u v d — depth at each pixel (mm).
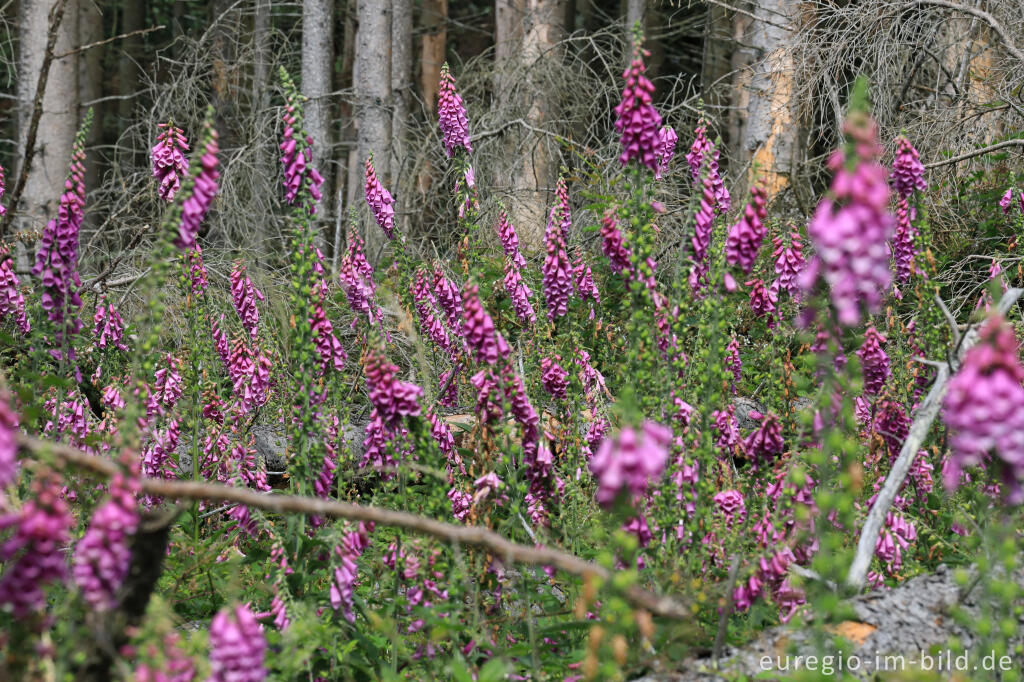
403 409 3512
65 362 4105
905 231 5004
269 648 3285
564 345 4617
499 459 3898
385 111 13195
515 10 15102
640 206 3775
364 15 13117
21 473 3506
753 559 3494
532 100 13672
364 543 3684
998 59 12117
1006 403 2139
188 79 14977
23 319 4652
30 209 11547
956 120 10148
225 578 4090
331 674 3471
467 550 3660
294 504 2691
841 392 3000
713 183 4473
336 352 4340
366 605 3992
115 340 5773
